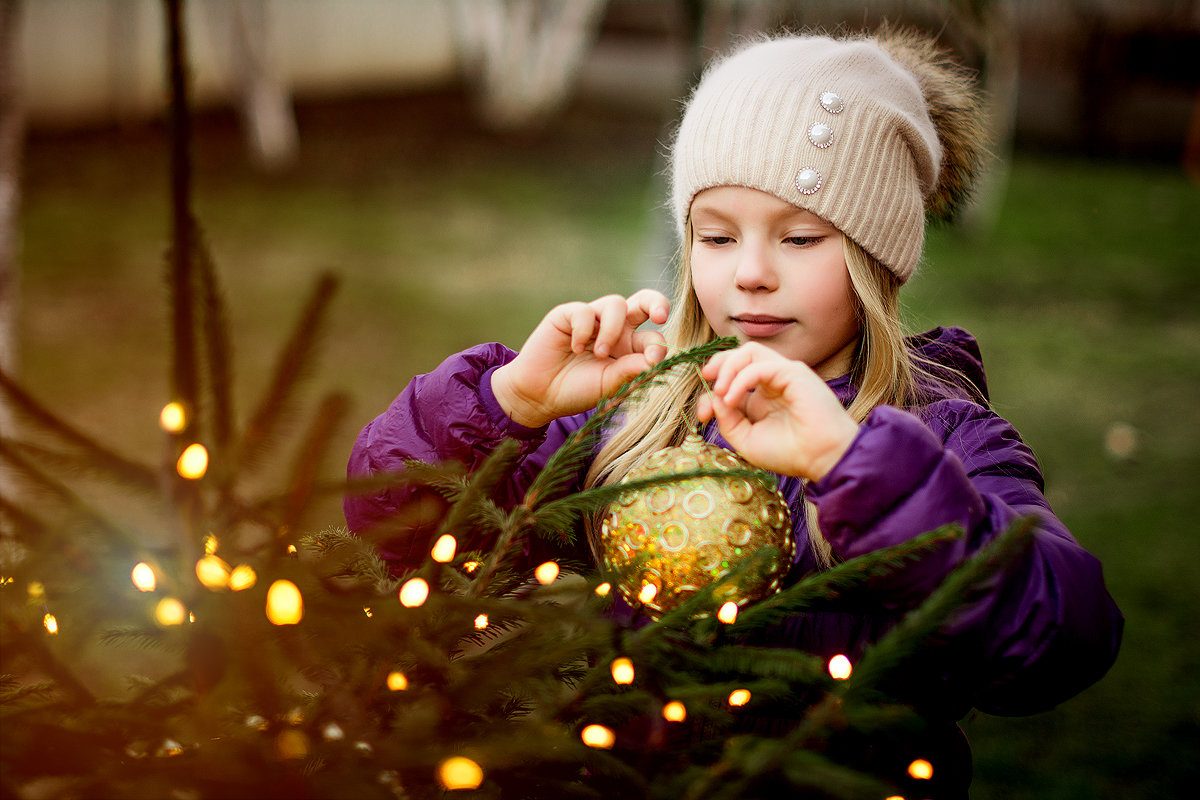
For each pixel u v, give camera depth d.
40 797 0.90
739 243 1.21
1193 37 11.20
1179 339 5.42
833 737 1.03
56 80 9.30
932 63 1.42
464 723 0.96
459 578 1.04
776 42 1.25
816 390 1.05
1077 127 11.10
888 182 1.21
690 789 0.93
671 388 1.29
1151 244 7.48
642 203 8.42
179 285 0.93
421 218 7.59
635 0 15.27
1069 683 1.08
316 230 7.05
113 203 7.36
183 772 0.90
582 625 0.95
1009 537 0.95
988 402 1.36
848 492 1.04
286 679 0.96
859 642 1.17
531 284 6.09
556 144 10.74
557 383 1.17
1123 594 2.93
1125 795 2.16
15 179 2.50
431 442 1.19
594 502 1.03
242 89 9.31
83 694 0.94
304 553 1.04
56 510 0.97
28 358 4.49
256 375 4.22
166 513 0.94
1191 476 3.75
